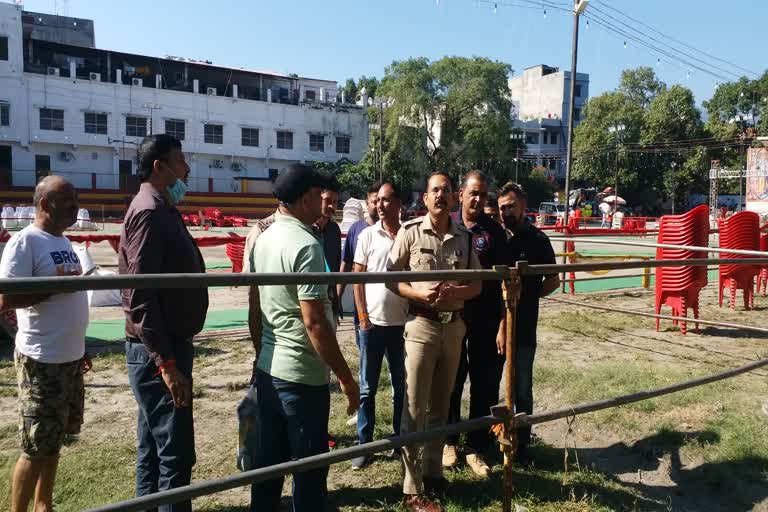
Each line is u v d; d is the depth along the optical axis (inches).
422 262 137.3
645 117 2101.4
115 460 156.1
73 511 132.0
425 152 1840.6
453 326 137.9
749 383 221.9
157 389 112.0
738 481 151.9
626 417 188.4
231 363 244.7
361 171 1850.4
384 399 204.2
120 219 1493.6
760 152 1355.8
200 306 117.1
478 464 154.9
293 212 107.5
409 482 136.0
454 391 165.9
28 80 1617.9
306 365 104.9
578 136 2170.3
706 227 305.4
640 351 271.7
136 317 106.8
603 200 1905.8
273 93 2028.8
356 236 187.9
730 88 2082.9
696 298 306.7
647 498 145.9
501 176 1918.1
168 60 1839.3
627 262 128.7
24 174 1638.8
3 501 132.2
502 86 1800.0
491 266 155.3
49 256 114.3
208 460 158.7
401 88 1787.6
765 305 390.9
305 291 99.9
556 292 447.2
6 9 1574.8
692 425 182.2
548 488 147.8
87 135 1697.8
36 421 113.0
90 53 1754.4
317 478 107.7
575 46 940.0
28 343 112.6
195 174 1873.8
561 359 256.5
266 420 110.6
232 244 426.9
